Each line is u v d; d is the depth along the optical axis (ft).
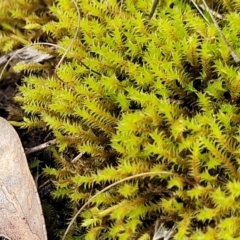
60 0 0.85
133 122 0.77
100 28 0.84
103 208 0.78
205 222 0.76
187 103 0.80
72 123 0.83
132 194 0.77
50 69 0.87
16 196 0.80
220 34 0.78
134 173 0.77
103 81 0.80
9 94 0.90
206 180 0.75
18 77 0.91
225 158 0.75
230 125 0.77
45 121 0.81
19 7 0.90
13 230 0.79
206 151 0.77
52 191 0.82
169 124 0.78
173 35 0.81
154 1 0.82
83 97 0.82
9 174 0.80
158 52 0.80
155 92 0.81
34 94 0.83
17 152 0.81
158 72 0.79
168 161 0.77
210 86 0.78
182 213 0.75
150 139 0.78
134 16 0.84
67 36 0.86
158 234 0.76
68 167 0.82
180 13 0.81
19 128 0.87
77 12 0.85
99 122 0.80
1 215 0.80
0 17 0.91
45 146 0.84
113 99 0.81
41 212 0.78
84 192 0.80
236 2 0.81
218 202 0.73
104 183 0.78
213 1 0.84
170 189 0.77
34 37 0.90
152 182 0.78
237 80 0.77
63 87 0.83
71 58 0.86
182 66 0.80
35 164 0.84
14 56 0.90
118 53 0.82
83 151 0.79
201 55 0.80
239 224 0.74
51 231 0.81
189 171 0.77
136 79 0.80
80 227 0.81
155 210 0.77
